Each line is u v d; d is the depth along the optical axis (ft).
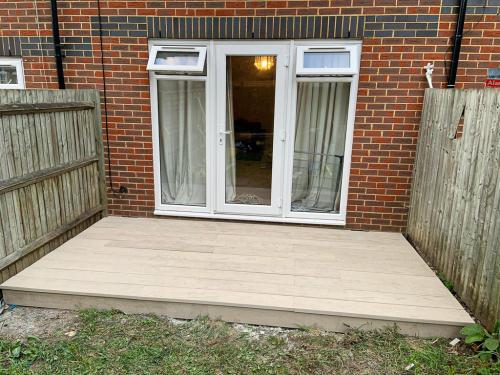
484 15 11.64
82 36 13.28
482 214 8.61
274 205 13.91
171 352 7.99
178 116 13.93
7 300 9.62
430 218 11.52
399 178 13.17
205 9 12.55
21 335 8.52
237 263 10.84
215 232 13.15
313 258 11.25
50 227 11.52
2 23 13.46
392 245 12.32
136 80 13.48
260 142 13.55
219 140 13.61
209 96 13.28
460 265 9.61
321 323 8.72
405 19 11.93
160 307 9.13
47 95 11.14
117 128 13.98
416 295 9.30
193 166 14.33
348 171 13.35
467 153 9.41
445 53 12.04
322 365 7.66
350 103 12.77
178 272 10.26
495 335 7.77
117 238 12.50
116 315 9.20
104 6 12.94
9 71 14.12
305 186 13.96
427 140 11.91
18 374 7.32
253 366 7.63
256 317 8.89
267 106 13.16
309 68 12.31
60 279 9.80
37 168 10.82
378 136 12.92
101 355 7.86
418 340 8.39
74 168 12.55
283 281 9.86
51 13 13.12
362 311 8.56
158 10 12.76
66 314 9.30
